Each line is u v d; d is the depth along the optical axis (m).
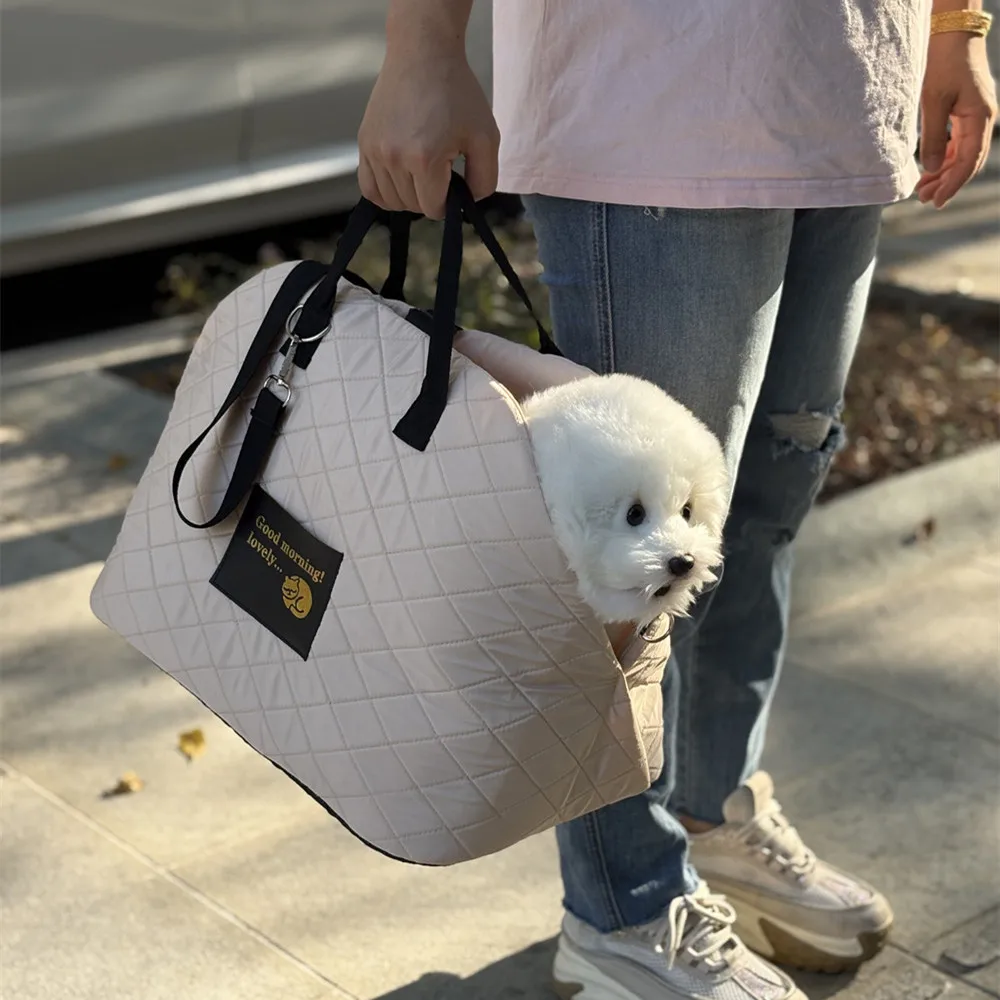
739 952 2.18
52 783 2.89
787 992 2.16
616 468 1.51
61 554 3.92
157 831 2.73
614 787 1.71
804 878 2.36
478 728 1.59
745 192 1.78
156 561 1.87
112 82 5.33
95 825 2.75
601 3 1.77
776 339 2.12
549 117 1.85
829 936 2.34
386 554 1.61
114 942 2.42
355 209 1.78
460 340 1.81
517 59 1.88
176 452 1.88
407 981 2.34
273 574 1.73
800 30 1.74
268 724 1.76
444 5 1.67
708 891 2.27
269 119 5.80
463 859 1.67
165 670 1.87
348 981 2.34
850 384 5.02
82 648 3.42
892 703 3.19
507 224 6.21
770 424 2.18
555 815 1.69
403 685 1.62
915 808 2.81
